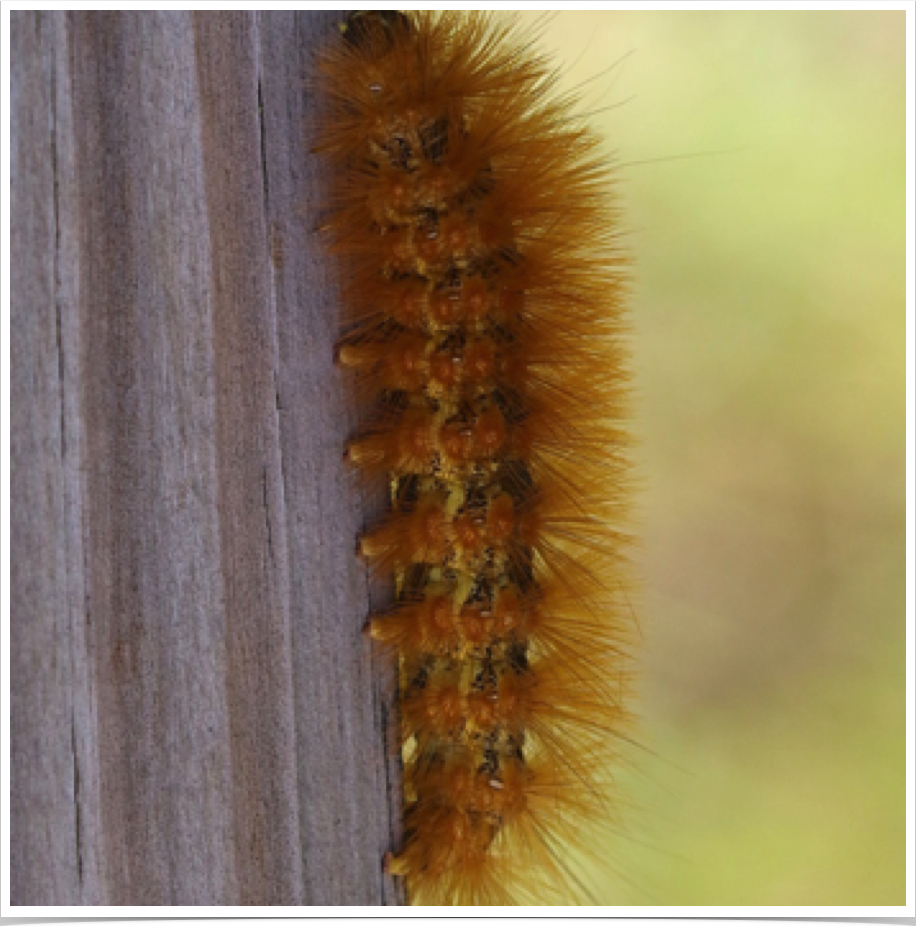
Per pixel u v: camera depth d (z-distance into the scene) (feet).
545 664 0.96
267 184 0.92
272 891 0.92
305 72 0.93
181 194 0.91
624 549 1.01
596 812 0.97
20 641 0.90
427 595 0.94
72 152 0.91
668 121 1.08
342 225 0.93
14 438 0.90
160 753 0.91
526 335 0.95
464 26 0.94
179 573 0.91
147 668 0.91
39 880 0.90
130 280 0.91
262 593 0.92
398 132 0.93
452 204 0.94
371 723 0.94
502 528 0.94
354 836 0.94
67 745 0.90
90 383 0.91
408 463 0.94
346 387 0.93
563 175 0.95
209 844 0.92
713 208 1.09
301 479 0.93
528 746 0.97
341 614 0.93
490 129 0.94
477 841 0.95
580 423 0.95
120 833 0.91
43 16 0.90
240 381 0.92
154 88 0.91
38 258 0.90
